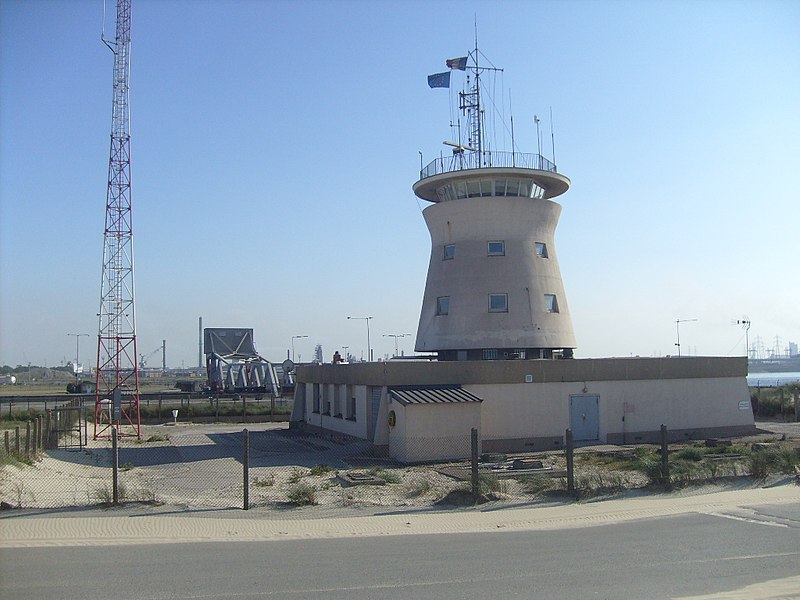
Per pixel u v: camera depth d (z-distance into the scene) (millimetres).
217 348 92000
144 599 11297
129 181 53938
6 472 23500
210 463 31375
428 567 13359
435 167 41625
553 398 34250
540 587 12008
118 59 54438
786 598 11211
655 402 36469
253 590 11836
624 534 16344
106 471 29344
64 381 188500
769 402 53062
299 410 48188
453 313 39031
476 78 43656
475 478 20875
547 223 40719
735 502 20234
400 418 30516
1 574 12695
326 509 19781
